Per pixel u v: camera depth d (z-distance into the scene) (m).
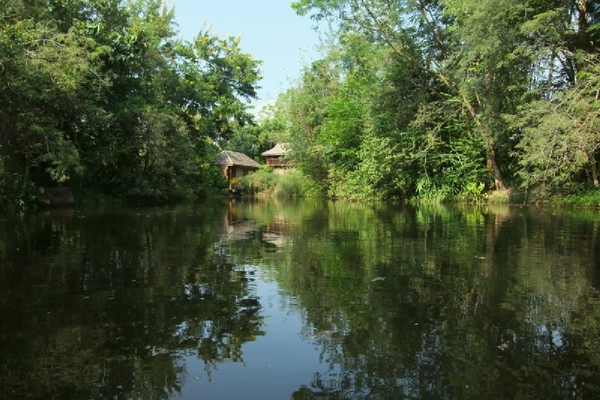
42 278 4.40
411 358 2.55
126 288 4.03
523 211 13.38
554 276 4.45
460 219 10.84
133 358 2.56
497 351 2.63
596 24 13.41
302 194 32.19
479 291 3.91
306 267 4.95
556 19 13.69
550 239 7.00
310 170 31.64
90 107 14.84
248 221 10.81
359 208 16.52
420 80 21.28
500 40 14.15
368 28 19.73
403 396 2.14
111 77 17.30
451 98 19.91
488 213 12.81
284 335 2.89
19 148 13.48
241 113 30.00
